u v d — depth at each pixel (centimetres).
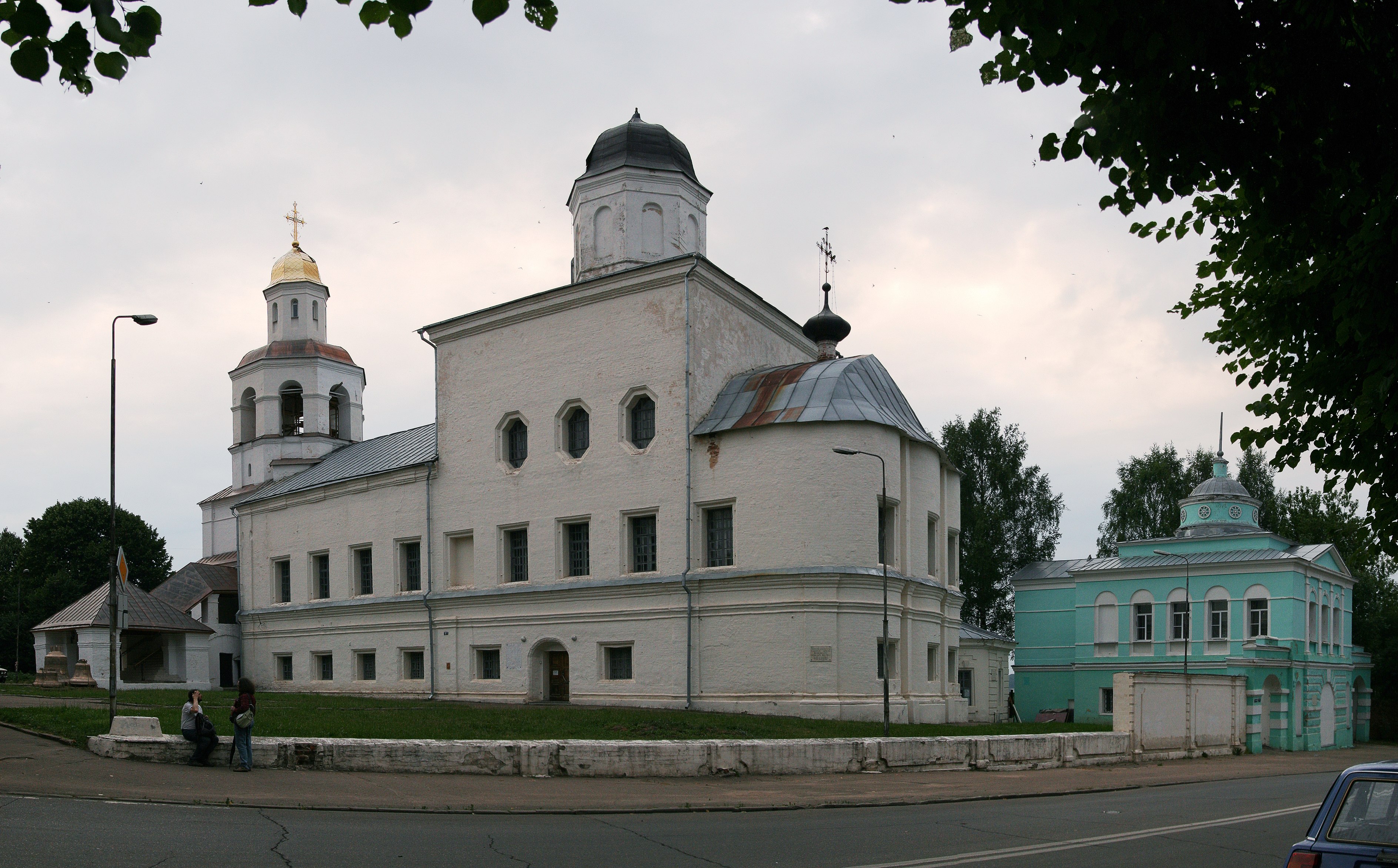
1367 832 856
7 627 7256
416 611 4631
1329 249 1056
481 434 4512
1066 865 1348
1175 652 5828
